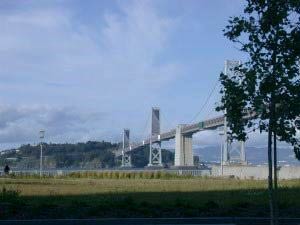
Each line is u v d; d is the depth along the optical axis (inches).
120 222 577.9
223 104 441.1
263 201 779.4
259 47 431.5
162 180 1898.4
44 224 566.6
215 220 591.8
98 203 714.2
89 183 1553.9
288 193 957.2
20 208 644.7
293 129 428.1
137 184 1482.5
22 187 1261.1
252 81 427.5
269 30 427.8
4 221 562.3
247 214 631.2
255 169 2345.0
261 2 429.4
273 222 435.8
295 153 436.5
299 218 593.9
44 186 1322.6
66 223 569.6
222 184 1471.5
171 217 609.6
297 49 422.3
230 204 713.6
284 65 423.8
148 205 677.3
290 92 423.8
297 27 427.8
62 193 1002.1
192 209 656.4
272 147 458.3
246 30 434.3
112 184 1472.7
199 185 1408.7
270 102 429.1
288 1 425.1
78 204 690.2
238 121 438.9
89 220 573.0
